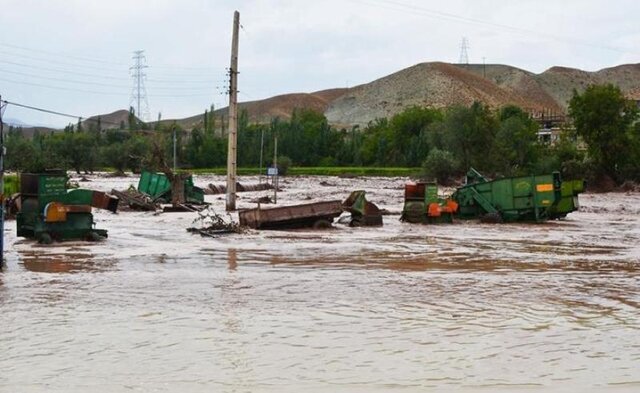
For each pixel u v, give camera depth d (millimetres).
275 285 17562
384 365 10625
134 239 27828
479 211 40594
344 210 35656
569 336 12555
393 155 163500
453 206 38750
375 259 23141
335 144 173375
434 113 175000
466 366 10625
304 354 11172
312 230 33312
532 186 39500
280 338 12148
